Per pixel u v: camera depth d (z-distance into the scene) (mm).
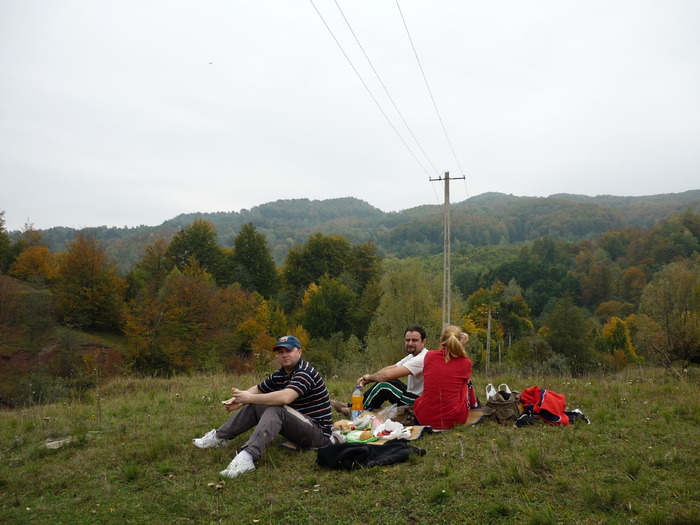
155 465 5223
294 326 67938
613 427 5676
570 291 100250
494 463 4465
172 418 7324
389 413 6336
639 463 4227
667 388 8344
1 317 42562
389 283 42625
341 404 7000
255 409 5477
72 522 4012
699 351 15648
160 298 47062
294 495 4203
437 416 5902
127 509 4176
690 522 3123
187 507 4133
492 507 3604
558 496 3758
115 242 139375
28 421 7812
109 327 54156
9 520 4098
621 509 3463
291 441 5422
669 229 126812
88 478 4984
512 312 79938
